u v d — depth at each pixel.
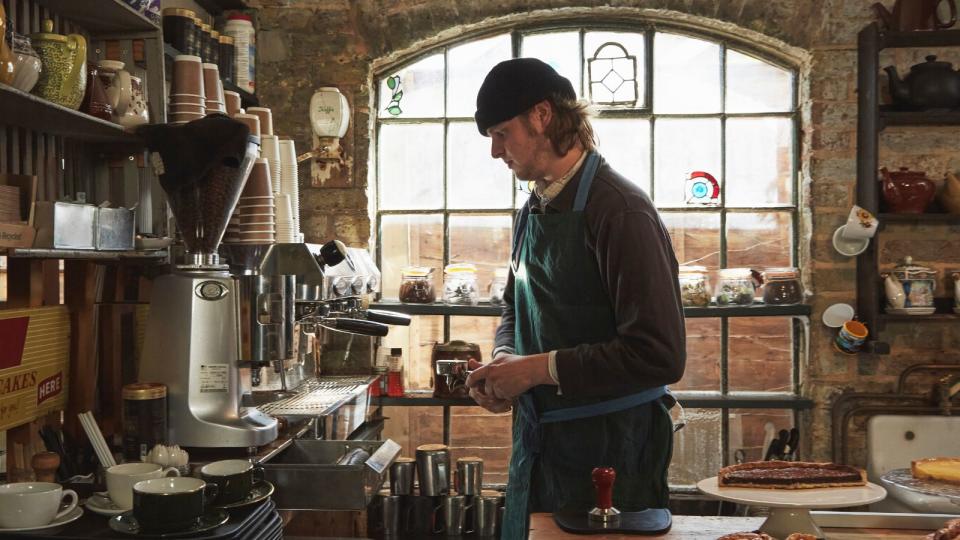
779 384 3.58
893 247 3.41
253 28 3.42
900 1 3.25
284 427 2.21
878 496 1.46
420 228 3.69
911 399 3.38
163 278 1.83
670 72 3.61
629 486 1.79
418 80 3.67
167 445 1.76
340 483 1.80
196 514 1.38
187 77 2.06
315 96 3.46
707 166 3.61
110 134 2.00
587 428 1.79
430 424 3.67
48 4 1.96
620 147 3.63
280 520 1.60
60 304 2.03
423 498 3.25
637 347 1.66
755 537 1.33
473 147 3.67
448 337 3.66
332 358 3.43
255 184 2.12
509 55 3.64
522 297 1.98
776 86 3.59
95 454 1.81
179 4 3.11
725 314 3.42
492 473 3.67
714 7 3.43
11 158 1.90
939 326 3.39
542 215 1.86
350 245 3.54
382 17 3.52
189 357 1.79
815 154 3.43
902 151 3.41
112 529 1.38
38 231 1.66
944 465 1.72
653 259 1.69
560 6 3.48
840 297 3.42
